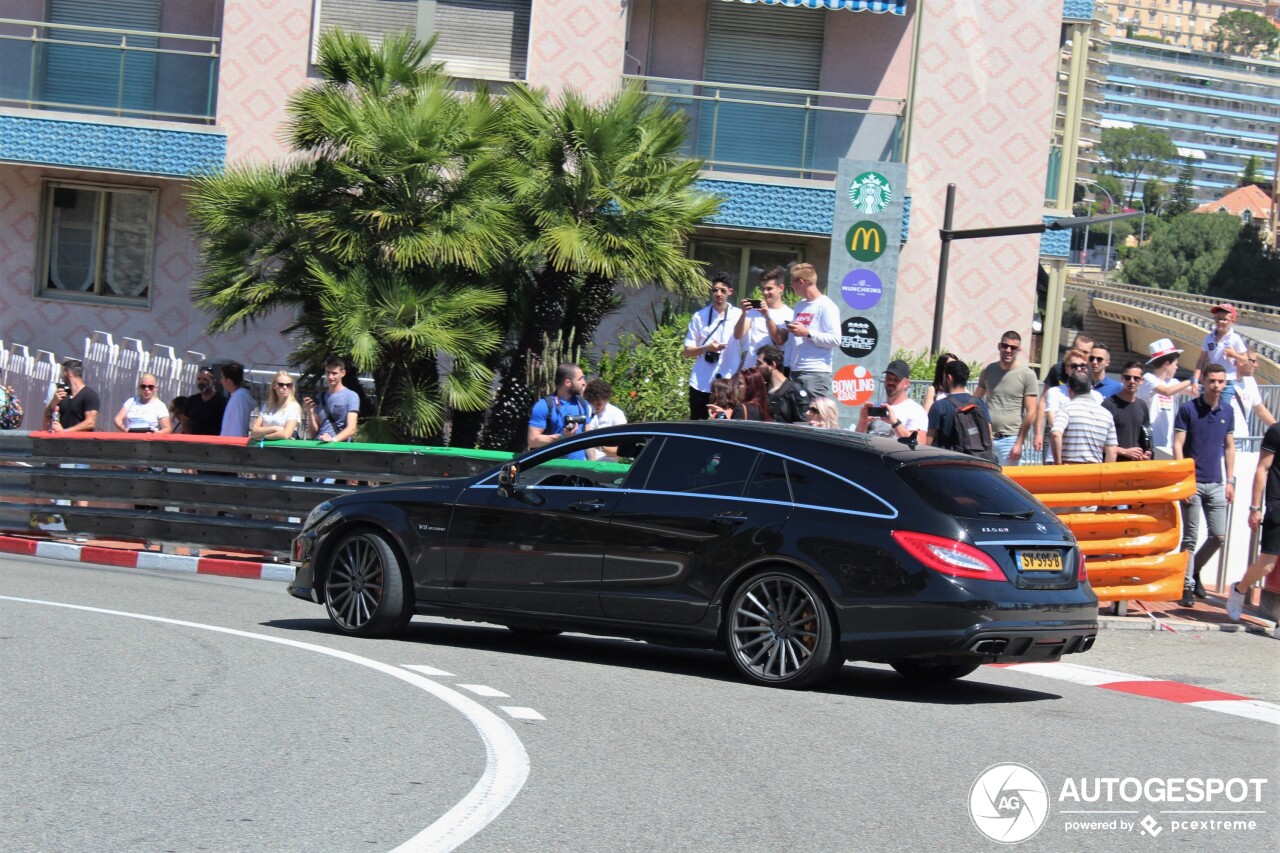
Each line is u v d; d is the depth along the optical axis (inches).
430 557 390.9
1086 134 5792.3
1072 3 919.7
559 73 862.5
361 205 677.9
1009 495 349.4
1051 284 938.7
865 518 338.0
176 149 839.1
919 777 256.5
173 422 689.6
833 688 351.9
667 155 708.7
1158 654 440.1
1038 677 396.2
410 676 334.3
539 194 680.4
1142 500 473.7
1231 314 578.2
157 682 314.5
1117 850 219.5
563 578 371.6
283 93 856.9
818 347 522.0
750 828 218.7
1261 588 519.8
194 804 220.2
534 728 282.7
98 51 860.6
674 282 695.7
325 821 213.0
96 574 539.8
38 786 228.1
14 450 621.9
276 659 350.3
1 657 337.4
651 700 319.9
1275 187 5664.4
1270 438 478.3
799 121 857.5
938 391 474.6
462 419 708.0
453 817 217.0
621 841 208.7
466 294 664.4
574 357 703.7
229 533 580.1
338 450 563.5
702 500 358.3
